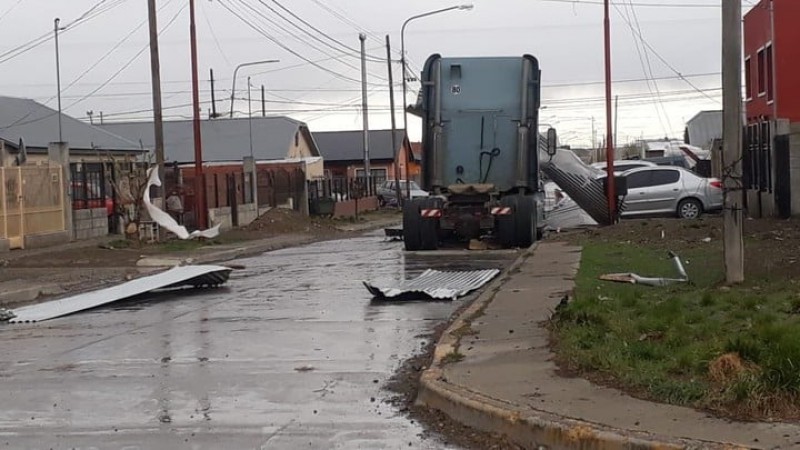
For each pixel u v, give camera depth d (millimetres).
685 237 22531
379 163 87438
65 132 43875
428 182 25453
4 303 17375
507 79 25219
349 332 12625
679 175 30562
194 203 36562
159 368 10664
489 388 8445
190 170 45656
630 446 6660
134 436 7895
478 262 21906
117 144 45625
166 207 34250
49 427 8258
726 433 6691
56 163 31188
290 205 48531
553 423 7188
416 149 95125
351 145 87750
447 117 25141
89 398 9305
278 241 32781
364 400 8961
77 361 11250
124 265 24062
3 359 11539
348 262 23391
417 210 24875
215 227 33312
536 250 22156
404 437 7723
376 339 12062
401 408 8648
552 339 10328
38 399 9336
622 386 8156
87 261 25031
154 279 18359
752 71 34531
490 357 9789
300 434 7844
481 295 14805
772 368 7520
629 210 30469
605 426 7023
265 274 21078
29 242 29109
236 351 11516
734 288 13156
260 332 12859
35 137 40719
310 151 76375
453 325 11922
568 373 8820
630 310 11539
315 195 52875
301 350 11461
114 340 12672
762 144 27703
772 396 7176
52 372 10641
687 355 8555
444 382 8773
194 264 24359
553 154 28406
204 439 7750
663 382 7953
